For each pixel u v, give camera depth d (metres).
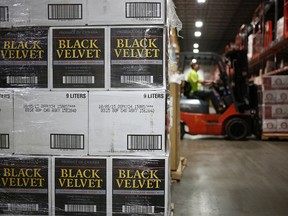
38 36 2.03
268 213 3.54
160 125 1.97
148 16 1.96
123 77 1.99
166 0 1.98
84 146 2.01
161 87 1.97
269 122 9.23
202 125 9.38
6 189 2.06
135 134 1.98
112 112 1.99
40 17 2.02
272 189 4.46
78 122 2.01
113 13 1.97
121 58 1.98
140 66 1.98
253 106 9.80
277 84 9.17
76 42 2.01
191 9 12.91
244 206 3.76
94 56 2.00
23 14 2.03
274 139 9.55
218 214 3.49
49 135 2.03
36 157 2.03
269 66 10.59
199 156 6.90
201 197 4.08
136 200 1.99
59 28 2.02
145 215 1.99
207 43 20.34
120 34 1.98
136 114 1.98
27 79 2.04
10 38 2.05
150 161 1.97
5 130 2.05
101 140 2.00
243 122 9.32
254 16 11.61
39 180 2.04
